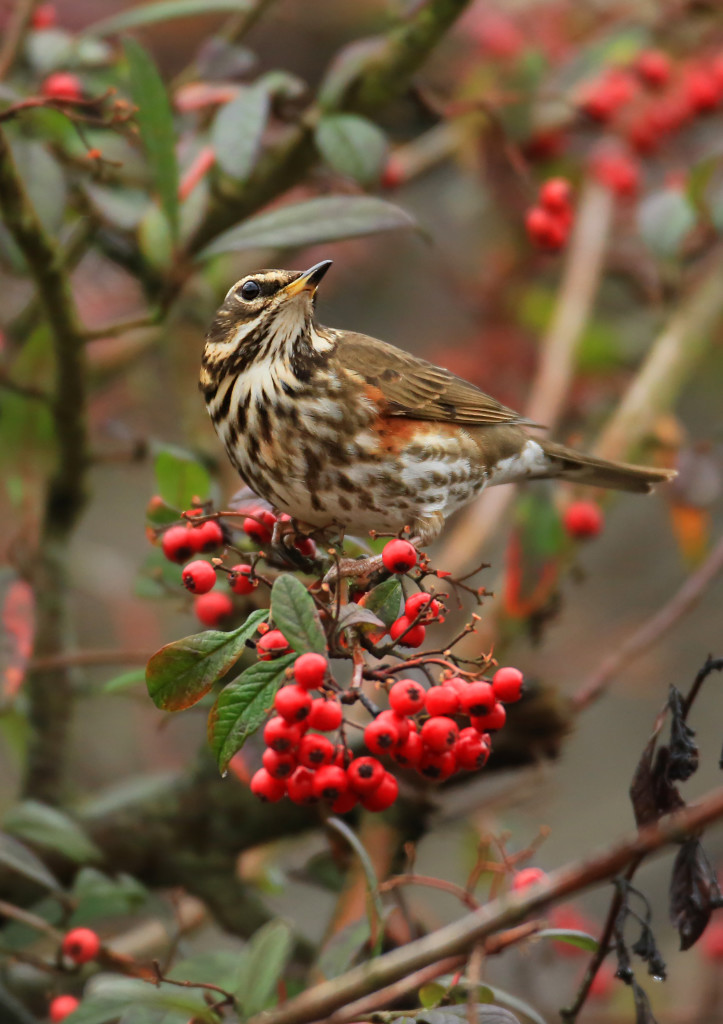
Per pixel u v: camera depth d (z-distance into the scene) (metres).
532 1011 6.39
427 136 15.12
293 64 17.53
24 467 11.25
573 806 15.41
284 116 10.47
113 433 10.59
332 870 9.88
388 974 5.06
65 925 8.90
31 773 10.60
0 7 13.14
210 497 8.68
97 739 14.01
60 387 9.76
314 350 9.32
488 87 14.08
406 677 8.02
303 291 9.05
